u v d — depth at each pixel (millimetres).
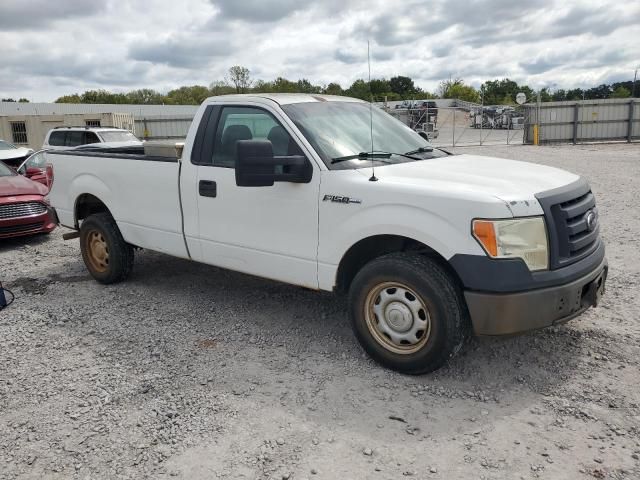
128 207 5680
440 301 3598
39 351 4531
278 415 3457
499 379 3812
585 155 21062
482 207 3438
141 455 3113
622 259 6488
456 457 2996
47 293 6059
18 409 3646
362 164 4254
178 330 4855
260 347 4457
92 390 3850
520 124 41438
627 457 2936
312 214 4188
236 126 4766
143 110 59531
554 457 2963
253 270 4703
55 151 6582
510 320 3459
